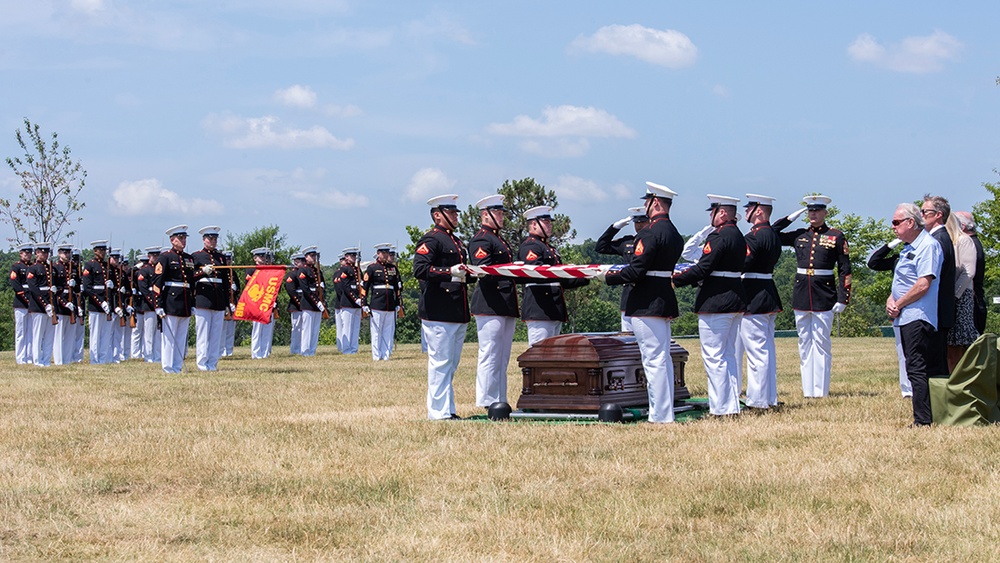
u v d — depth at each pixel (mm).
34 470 8859
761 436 9953
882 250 13070
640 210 15195
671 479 8117
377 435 10539
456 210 12086
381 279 25938
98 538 6695
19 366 23656
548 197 48188
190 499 7789
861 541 6305
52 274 24250
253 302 22000
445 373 12008
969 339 11328
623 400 11891
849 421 11023
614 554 6199
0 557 6266
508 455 9195
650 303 11109
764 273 12453
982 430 9766
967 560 5902
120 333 26234
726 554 6141
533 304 13594
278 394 15414
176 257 21031
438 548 6398
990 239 35156
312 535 6758
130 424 11828
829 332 14031
